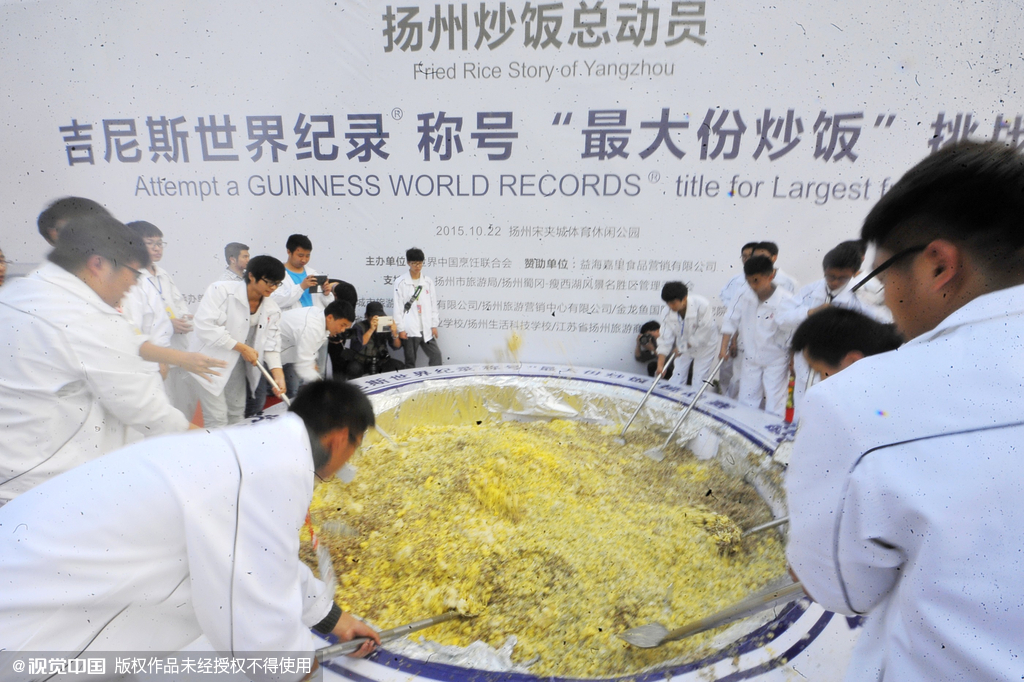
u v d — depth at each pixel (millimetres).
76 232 1299
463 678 971
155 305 2072
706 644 1044
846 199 2363
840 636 1002
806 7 2150
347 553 1333
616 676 961
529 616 1138
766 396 2523
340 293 2588
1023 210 517
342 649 978
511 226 2559
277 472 776
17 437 1250
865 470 521
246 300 2182
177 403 2305
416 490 1582
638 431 2035
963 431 482
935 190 553
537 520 1449
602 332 2695
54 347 1242
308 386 883
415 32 2299
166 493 741
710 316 2518
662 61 2268
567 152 2426
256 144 2488
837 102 2246
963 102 2168
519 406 2178
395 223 2588
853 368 581
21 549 725
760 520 1480
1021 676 438
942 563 476
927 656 499
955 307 582
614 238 2541
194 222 2602
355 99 2406
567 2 2215
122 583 744
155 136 2479
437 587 1216
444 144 2453
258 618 771
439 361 2666
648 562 1298
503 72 2330
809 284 2350
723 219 2463
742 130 2328
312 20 2301
